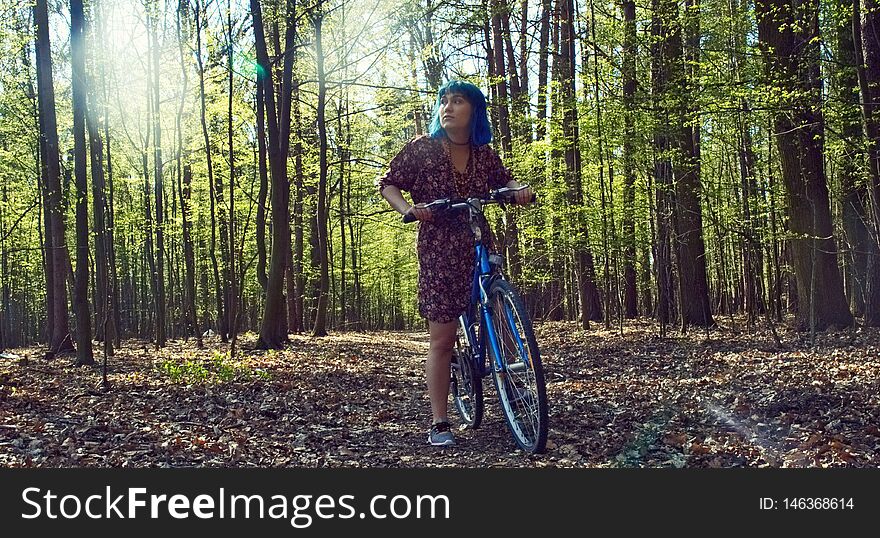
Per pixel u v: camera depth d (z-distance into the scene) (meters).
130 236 26.02
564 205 17.86
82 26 10.74
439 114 4.43
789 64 11.52
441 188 4.48
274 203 14.55
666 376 8.51
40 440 4.96
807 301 13.03
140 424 5.66
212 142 20.28
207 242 25.30
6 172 19.42
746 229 14.20
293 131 21.52
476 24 18.58
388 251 35.50
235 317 13.05
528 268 20.14
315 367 11.28
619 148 15.36
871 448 4.23
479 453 4.44
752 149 14.81
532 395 4.24
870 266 13.25
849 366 8.14
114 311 14.09
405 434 5.26
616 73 14.58
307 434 5.25
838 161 13.52
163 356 13.29
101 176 10.93
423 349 17.56
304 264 24.59
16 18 14.93
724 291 26.64
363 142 24.22
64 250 14.35
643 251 17.81
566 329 19.64
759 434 4.83
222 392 7.88
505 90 21.14
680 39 13.27
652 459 4.22
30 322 38.28
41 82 13.14
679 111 12.81
